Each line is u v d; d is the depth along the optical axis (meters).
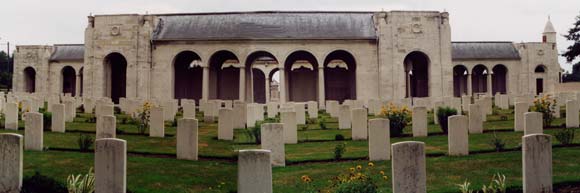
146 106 27.48
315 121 33.03
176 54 55.44
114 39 55.44
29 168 14.73
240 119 28.86
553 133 22.25
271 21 56.88
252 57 59.97
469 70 78.31
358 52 55.19
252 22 56.81
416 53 58.16
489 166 14.95
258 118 31.00
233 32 55.41
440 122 24.62
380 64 54.22
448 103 35.91
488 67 78.62
